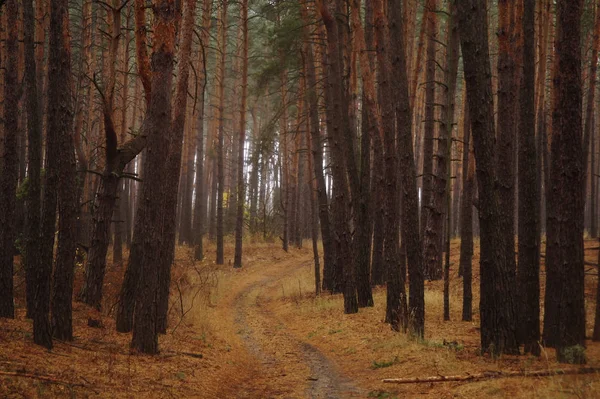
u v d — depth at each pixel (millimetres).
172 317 14719
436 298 17969
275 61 24547
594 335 8125
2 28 15977
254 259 35062
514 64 13859
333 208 22766
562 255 8156
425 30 21703
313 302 19875
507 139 10297
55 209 8492
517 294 10359
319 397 8336
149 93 12328
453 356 9859
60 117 8539
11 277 10148
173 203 12555
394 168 14320
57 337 9250
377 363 10375
